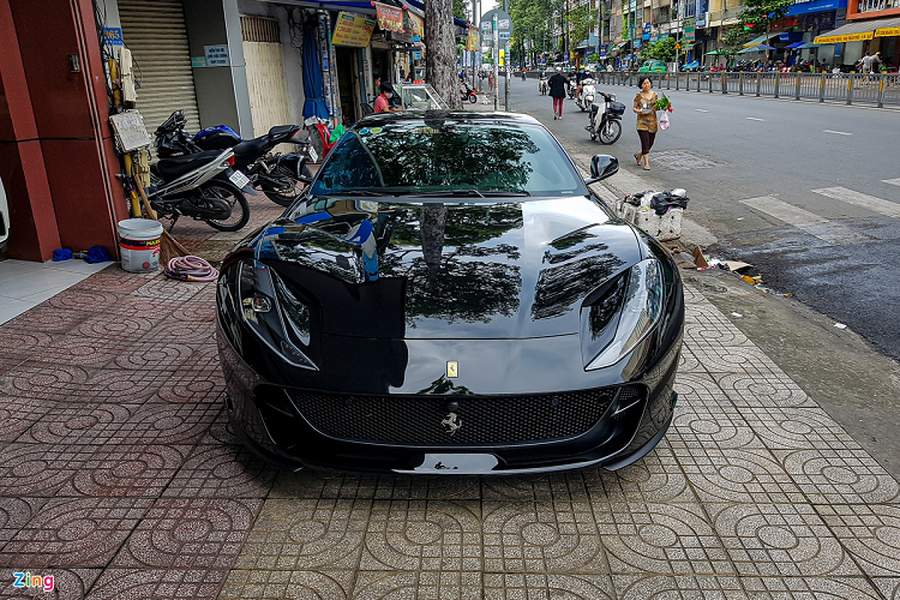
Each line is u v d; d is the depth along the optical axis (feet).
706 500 8.73
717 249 22.15
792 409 11.25
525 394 7.56
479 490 8.89
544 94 122.01
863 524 8.27
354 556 7.64
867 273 19.15
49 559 7.53
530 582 7.27
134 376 12.22
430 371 7.62
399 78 90.84
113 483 8.96
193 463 9.44
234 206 25.36
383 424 7.93
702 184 32.32
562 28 339.77
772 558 7.68
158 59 30.66
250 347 8.24
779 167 35.68
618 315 8.43
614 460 8.36
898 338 14.71
